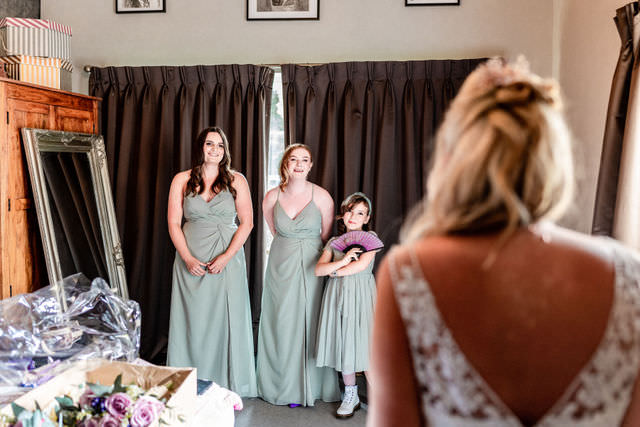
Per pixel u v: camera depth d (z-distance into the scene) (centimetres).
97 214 341
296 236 322
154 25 396
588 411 75
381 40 385
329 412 318
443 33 381
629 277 78
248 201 334
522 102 81
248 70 378
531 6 375
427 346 80
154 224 382
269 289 328
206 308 322
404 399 83
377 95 374
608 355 75
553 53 375
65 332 183
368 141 371
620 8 267
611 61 301
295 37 389
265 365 332
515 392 76
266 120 383
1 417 133
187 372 158
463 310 78
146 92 383
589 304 76
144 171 384
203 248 320
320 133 377
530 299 77
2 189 278
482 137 80
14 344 169
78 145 332
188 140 382
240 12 391
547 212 80
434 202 85
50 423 133
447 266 80
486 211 79
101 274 336
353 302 306
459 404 78
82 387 153
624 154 257
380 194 371
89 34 400
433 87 371
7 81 278
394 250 87
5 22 317
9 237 283
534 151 78
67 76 340
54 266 296
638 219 253
